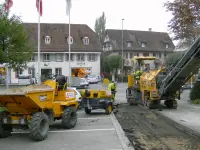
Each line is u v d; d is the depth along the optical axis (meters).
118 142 10.77
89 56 69.56
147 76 22.53
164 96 21.11
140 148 10.52
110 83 22.20
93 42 70.75
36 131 10.70
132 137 12.27
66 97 13.20
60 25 71.12
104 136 11.77
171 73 20.14
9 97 10.29
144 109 21.39
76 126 13.98
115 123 14.81
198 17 26.64
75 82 36.38
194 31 26.67
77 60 68.56
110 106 18.52
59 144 10.48
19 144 10.51
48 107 11.64
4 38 20.11
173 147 10.62
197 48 18.52
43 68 66.06
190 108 21.41
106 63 71.38
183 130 13.63
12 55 20.42
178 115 18.02
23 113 11.02
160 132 13.29
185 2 26.80
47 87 12.05
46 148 9.95
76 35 70.38
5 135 11.55
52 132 12.55
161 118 17.22
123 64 68.38
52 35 68.38
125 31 85.62
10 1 21.39
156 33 88.69
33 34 66.81
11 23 20.55
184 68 19.36
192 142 11.35
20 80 43.69
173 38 28.44
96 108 18.06
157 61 24.89
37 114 10.84
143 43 84.06
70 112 13.14
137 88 24.14
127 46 82.44
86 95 18.05
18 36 20.44
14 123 11.06
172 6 27.41
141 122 15.91
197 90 24.56
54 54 66.88
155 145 10.93
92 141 10.92
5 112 11.17
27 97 10.18
